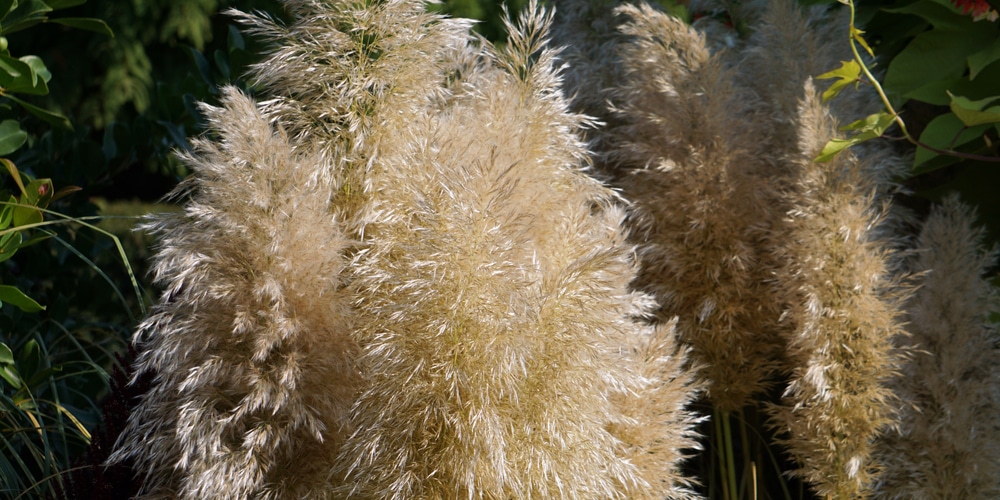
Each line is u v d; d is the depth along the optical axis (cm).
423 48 189
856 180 200
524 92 194
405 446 180
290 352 182
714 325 206
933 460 201
